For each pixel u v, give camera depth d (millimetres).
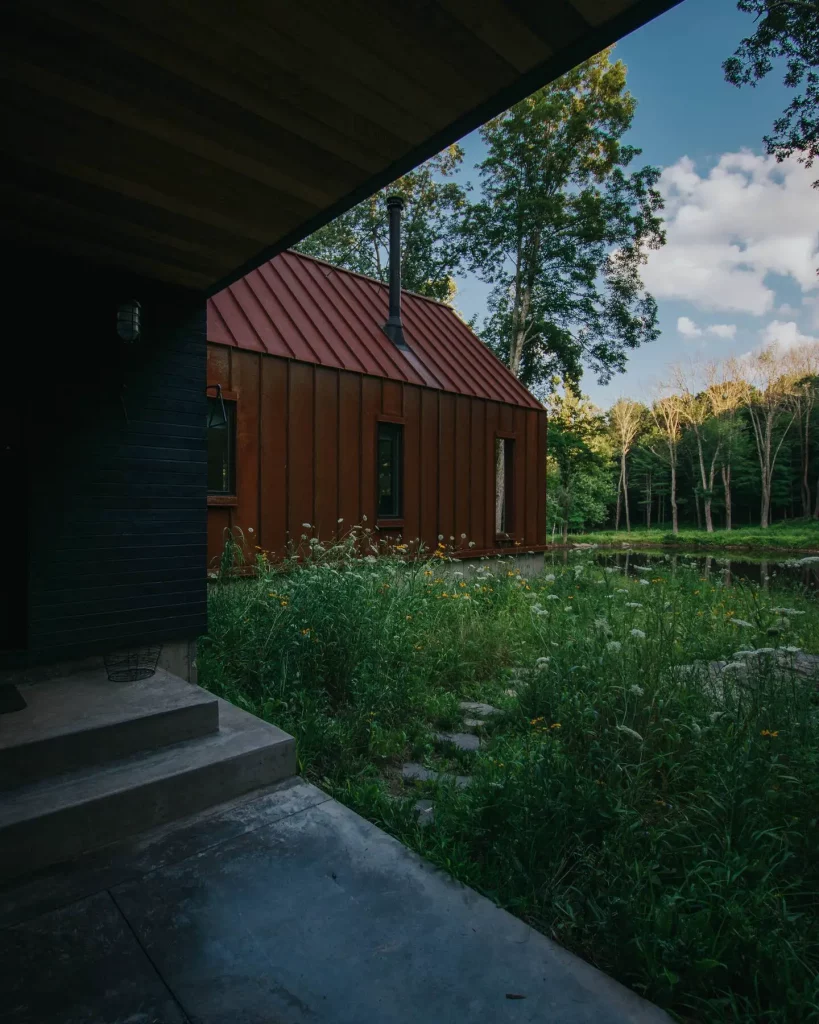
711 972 1800
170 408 3986
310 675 4289
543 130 22984
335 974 1771
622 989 1766
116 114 2365
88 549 3604
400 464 8484
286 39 2023
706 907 2053
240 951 1847
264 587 5219
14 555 3441
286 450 6898
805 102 11133
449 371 9828
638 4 1909
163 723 2891
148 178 2805
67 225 3201
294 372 7020
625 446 45469
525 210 22719
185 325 4066
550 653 4570
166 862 2281
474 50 2102
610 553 26594
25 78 2156
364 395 7859
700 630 5777
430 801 3027
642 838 2459
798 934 1938
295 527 6965
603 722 3332
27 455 3385
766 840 2363
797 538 34344
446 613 6195
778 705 3164
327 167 2766
